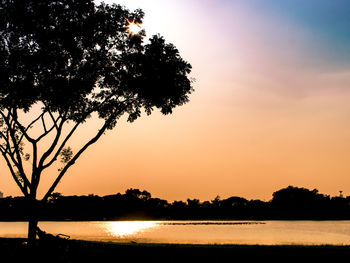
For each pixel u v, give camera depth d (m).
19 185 28.12
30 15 24.25
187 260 19.80
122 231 106.31
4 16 24.22
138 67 27.23
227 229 109.38
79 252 21.23
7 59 24.92
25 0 24.19
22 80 25.77
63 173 28.41
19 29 24.45
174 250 21.27
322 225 138.62
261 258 19.88
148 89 27.09
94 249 21.70
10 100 26.06
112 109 29.33
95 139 29.06
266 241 50.00
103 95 29.55
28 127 29.09
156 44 27.62
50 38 24.84
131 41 28.17
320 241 50.31
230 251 20.86
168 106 28.45
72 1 25.30
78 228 131.00
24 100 26.02
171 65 27.33
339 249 20.98
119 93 28.64
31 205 27.05
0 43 25.09
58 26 25.28
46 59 24.67
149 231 104.62
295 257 19.84
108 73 27.55
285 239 55.50
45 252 21.36
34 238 25.30
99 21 26.12
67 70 26.50
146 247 21.94
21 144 30.69
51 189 27.95
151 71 27.08
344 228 107.44
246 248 21.59
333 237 61.50
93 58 27.17
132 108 30.55
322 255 19.94
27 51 25.12
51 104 26.66
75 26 25.31
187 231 98.50
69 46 25.31
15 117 27.53
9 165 28.30
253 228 113.81
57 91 25.75
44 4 24.59
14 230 98.12
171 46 28.03
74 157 28.84
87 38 26.08
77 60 26.66
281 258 19.81
